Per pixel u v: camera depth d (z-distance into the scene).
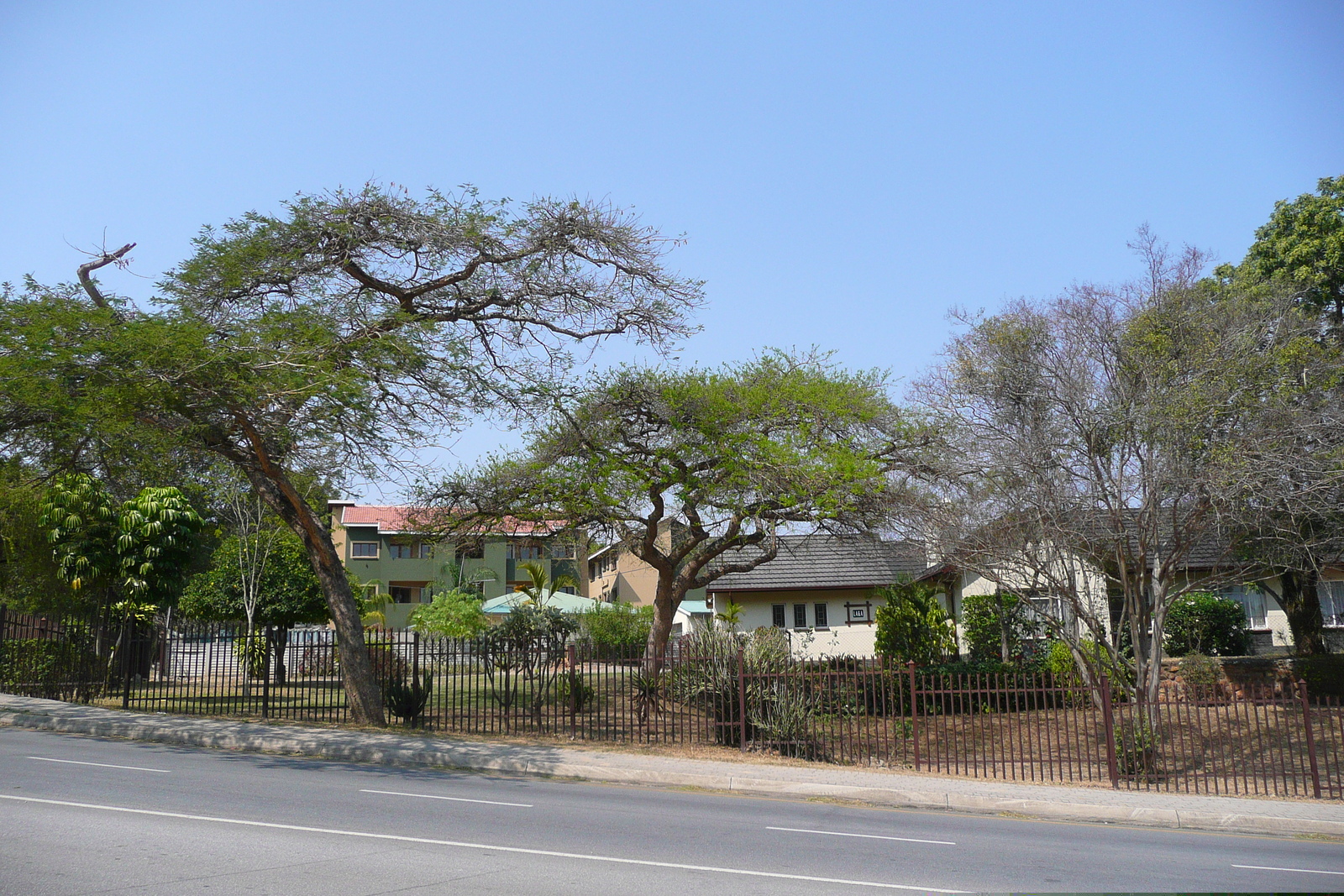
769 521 19.66
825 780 13.40
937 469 18.38
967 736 18.72
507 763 13.93
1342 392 16.27
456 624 36.59
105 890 6.02
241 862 6.93
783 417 19.48
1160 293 16.56
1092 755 16.97
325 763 13.52
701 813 10.67
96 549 22.97
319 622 28.12
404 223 17.33
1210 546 18.34
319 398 15.27
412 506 21.61
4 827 7.83
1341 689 20.36
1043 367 16.75
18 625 20.59
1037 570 16.34
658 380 20.25
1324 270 21.72
